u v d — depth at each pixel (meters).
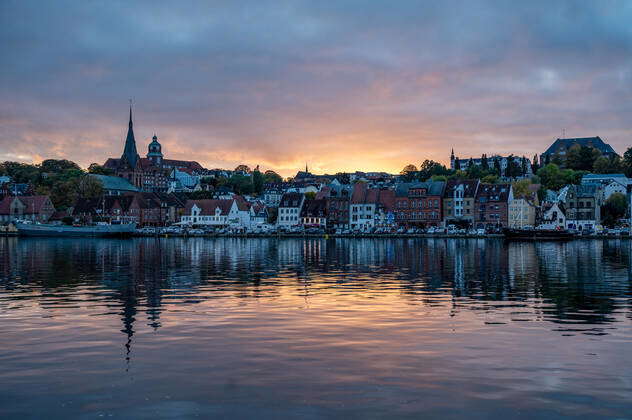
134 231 183.38
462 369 22.22
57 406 18.64
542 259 79.12
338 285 48.19
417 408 18.34
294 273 59.41
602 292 43.03
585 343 26.17
